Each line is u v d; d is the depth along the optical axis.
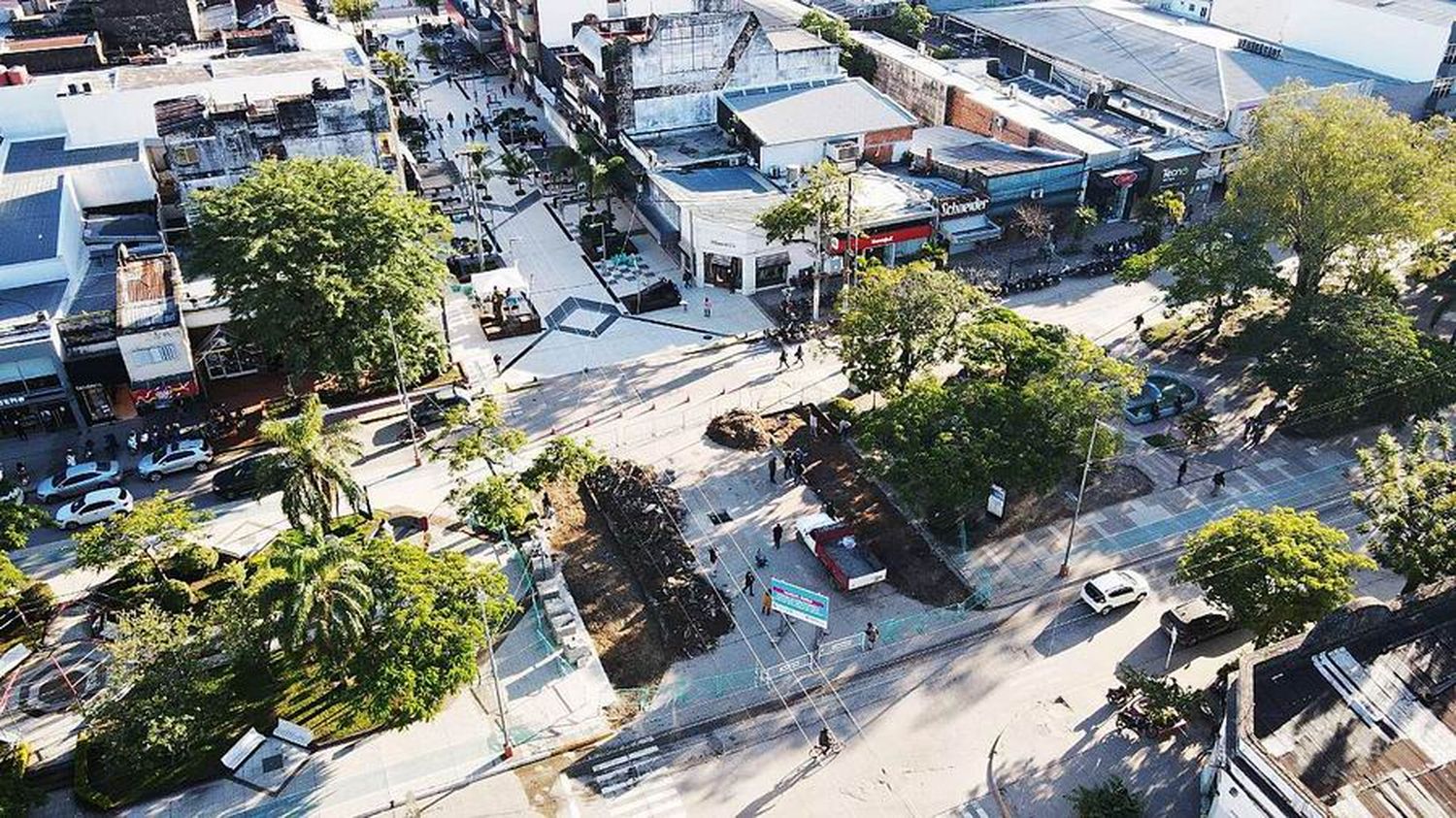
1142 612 61.84
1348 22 126.62
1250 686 47.78
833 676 57.75
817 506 70.88
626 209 115.62
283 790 51.16
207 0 141.00
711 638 60.00
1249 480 72.94
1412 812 43.38
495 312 92.88
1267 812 43.25
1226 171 108.19
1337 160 80.69
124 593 61.44
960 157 110.00
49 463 75.00
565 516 69.69
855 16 155.75
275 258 72.56
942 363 84.38
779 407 81.75
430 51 163.12
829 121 109.88
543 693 56.53
